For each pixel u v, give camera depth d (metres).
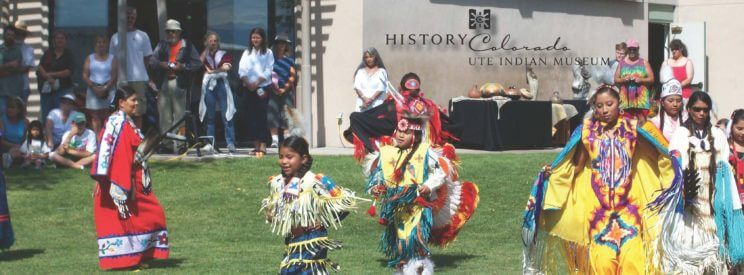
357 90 16.44
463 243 11.87
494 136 18.41
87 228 12.54
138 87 16.67
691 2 24.80
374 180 9.19
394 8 19.08
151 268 10.13
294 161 7.65
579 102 20.47
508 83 20.77
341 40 18.83
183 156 16.28
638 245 8.16
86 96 16.86
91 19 19.45
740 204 8.88
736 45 24.59
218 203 13.73
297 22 18.84
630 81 14.99
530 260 8.65
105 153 9.70
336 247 7.82
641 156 8.34
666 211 8.14
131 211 9.96
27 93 17.42
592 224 8.32
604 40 22.66
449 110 19.53
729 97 24.78
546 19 21.39
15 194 14.07
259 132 16.61
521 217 13.33
